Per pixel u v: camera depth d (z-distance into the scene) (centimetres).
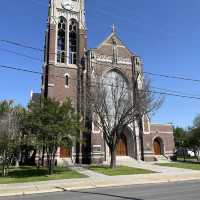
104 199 1672
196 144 5697
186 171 3628
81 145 5103
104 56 5575
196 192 1841
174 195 1728
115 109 4375
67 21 6025
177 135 8894
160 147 6194
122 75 5647
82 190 2255
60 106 3616
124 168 4066
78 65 5622
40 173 3653
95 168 4156
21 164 5184
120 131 4325
